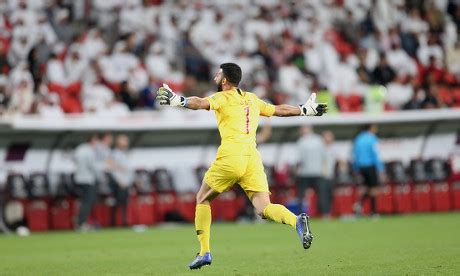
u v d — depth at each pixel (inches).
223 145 1346.0
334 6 4626.0
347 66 4200.3
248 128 1353.3
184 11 4212.6
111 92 3540.8
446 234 2345.0
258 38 4104.3
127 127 3346.5
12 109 3270.2
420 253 1712.6
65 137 3378.4
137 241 2463.1
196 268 1396.4
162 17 4109.3
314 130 3868.1
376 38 4456.2
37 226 3228.3
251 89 3873.0
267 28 4301.2
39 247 2305.6
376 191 3479.3
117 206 3319.4
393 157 3998.5
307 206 3609.7
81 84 3494.1
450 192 3917.3
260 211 1337.4
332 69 4183.1
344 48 4382.4
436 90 4146.2
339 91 4114.2
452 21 4842.5
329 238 2304.4
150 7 4143.7
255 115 1369.3
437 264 1467.8
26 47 3582.7
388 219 3331.7
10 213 3179.1
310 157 3378.4
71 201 3312.0
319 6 4626.0
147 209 3432.6
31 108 3289.9
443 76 4303.6
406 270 1370.6
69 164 3417.8
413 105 4072.3
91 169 3144.7
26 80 3326.8
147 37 3996.1
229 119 1347.2
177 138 3624.5
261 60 4047.7
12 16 3695.9
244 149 1342.3
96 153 3240.7
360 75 4124.0
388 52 4441.4
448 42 4697.3
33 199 3230.8
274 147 3796.8
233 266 1544.0
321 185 3408.0
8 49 3567.9
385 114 3806.6
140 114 3444.9
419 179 3855.8
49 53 3592.5
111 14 4045.3
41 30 3693.4
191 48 3981.3
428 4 4845.0
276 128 3750.0
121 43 3777.1
